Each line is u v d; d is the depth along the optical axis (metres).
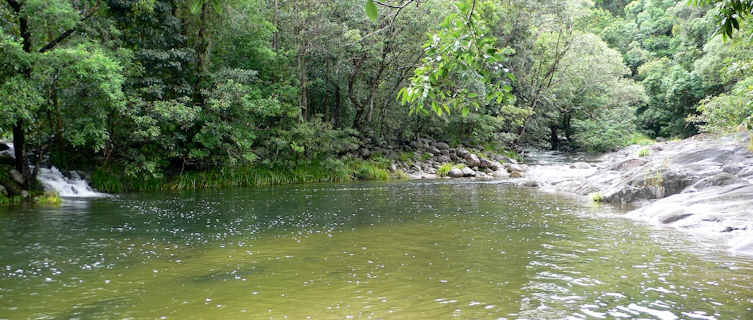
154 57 22.80
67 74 16.72
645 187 16.58
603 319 5.26
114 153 23.69
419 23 31.53
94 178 22.45
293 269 7.73
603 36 77.50
